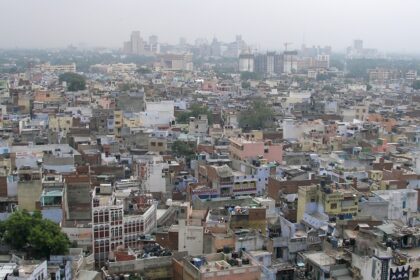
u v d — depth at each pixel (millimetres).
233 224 129500
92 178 163750
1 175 152750
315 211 140500
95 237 129375
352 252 106312
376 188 164500
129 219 133750
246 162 186500
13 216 116438
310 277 107250
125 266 105375
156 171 179250
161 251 114625
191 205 155250
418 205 153750
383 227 115625
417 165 189500
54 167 176125
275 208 147500
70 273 102500
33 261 100125
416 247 109312
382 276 96750
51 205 130250
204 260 104062
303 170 179875
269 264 111500
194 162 197625
